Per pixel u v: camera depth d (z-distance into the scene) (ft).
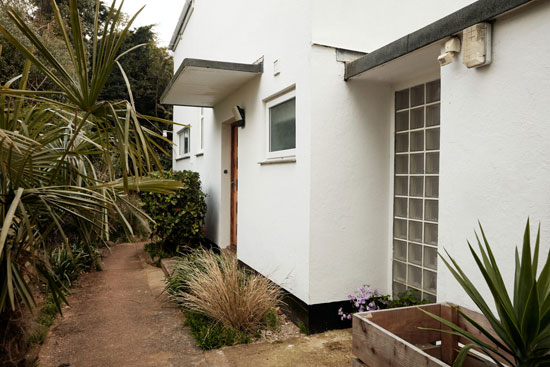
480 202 7.66
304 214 12.14
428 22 13.66
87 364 10.15
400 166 12.60
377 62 10.64
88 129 10.13
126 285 18.08
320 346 10.99
